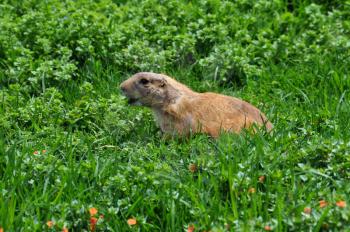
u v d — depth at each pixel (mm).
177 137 12102
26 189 10070
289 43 15625
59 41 15125
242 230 8750
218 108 12281
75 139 11711
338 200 9172
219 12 16594
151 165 10430
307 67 14852
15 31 15328
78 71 14672
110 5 16750
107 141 12188
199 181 10094
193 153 11117
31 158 10812
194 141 11578
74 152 11500
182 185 9938
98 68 14523
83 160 11195
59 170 10492
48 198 9805
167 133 12492
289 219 9008
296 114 12922
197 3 17031
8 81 14125
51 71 14008
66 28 15281
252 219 9055
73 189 10125
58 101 13039
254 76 14781
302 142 11336
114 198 10016
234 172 10266
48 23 15438
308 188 9883
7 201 9461
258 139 10992
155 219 9766
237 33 15797
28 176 10406
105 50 14961
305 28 16469
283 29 16438
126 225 9508
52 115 12742
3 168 10727
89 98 13367
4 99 13180
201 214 9375
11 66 14586
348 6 16859
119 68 14867
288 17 16438
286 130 11516
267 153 10594
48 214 9469
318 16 16344
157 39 15617
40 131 12109
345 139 11250
